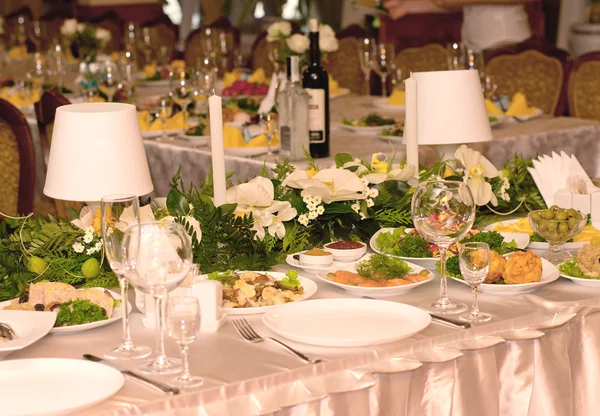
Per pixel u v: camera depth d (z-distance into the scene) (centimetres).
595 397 181
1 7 1029
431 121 257
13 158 351
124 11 973
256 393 140
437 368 160
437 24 642
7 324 158
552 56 473
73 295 171
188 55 712
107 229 149
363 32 595
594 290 184
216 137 209
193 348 154
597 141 382
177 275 141
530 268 181
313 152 306
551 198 256
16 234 202
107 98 471
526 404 172
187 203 209
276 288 181
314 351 152
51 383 139
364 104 464
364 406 151
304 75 303
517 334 166
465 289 186
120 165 201
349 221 223
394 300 180
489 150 344
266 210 212
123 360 149
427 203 169
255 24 955
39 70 519
